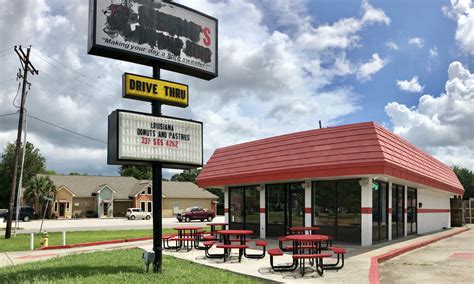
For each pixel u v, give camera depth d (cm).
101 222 5075
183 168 1330
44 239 2127
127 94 1180
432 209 2928
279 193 2130
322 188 1895
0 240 2600
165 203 6919
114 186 7012
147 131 1205
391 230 2016
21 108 3067
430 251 1695
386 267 1272
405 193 2295
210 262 1348
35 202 6194
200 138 1324
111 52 1179
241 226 2367
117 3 1180
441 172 2845
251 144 2292
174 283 971
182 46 1320
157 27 1261
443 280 1050
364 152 1659
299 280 1034
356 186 1786
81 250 1980
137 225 4228
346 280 1023
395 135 1983
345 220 1802
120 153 1145
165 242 2102
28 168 8581
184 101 1305
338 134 1809
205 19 1398
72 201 6506
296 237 1205
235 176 2208
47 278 1032
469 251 1695
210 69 1394
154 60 1257
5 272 1195
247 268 1220
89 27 1163
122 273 1112
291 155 1955
